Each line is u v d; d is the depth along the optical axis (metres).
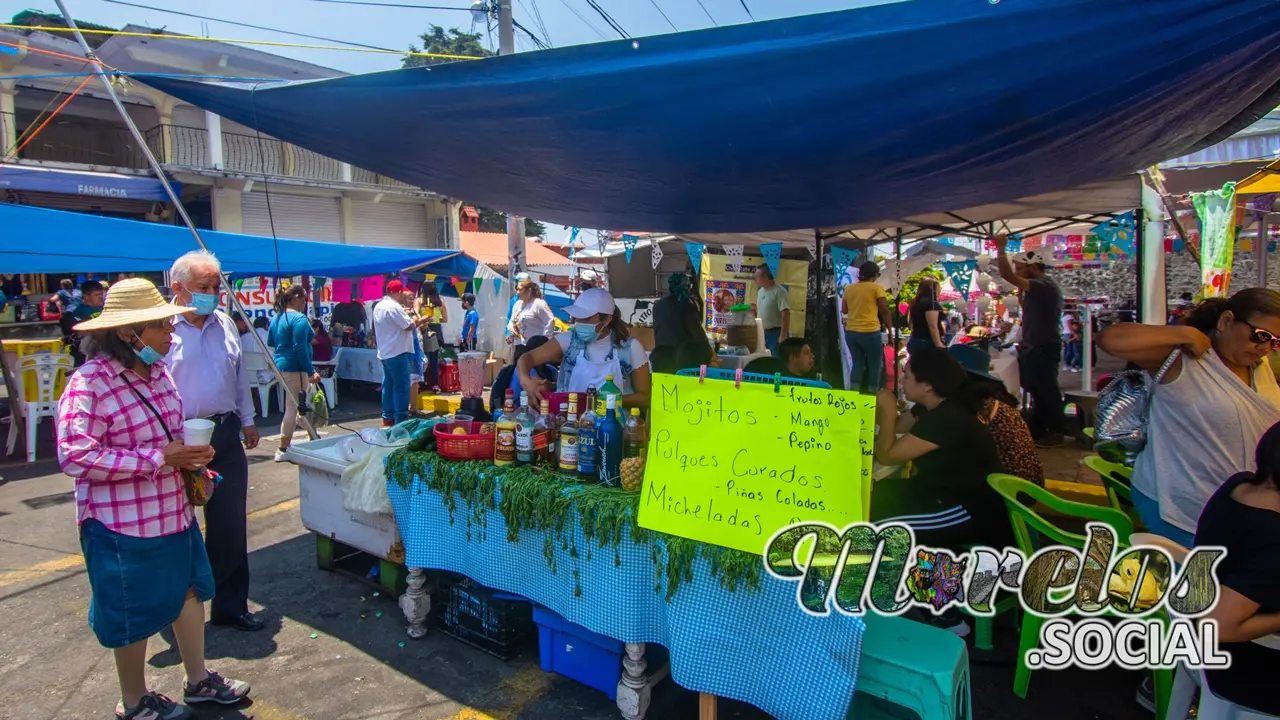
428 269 11.03
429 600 3.35
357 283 11.87
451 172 3.70
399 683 2.97
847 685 2.14
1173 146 3.20
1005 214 5.59
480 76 2.45
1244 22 1.75
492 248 21.34
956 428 3.12
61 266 6.50
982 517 3.12
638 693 2.61
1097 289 16.77
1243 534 1.92
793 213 4.68
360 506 3.42
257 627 3.39
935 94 2.21
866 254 9.32
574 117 2.61
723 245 7.53
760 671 2.32
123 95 13.52
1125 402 2.93
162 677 3.00
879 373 7.41
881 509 3.20
